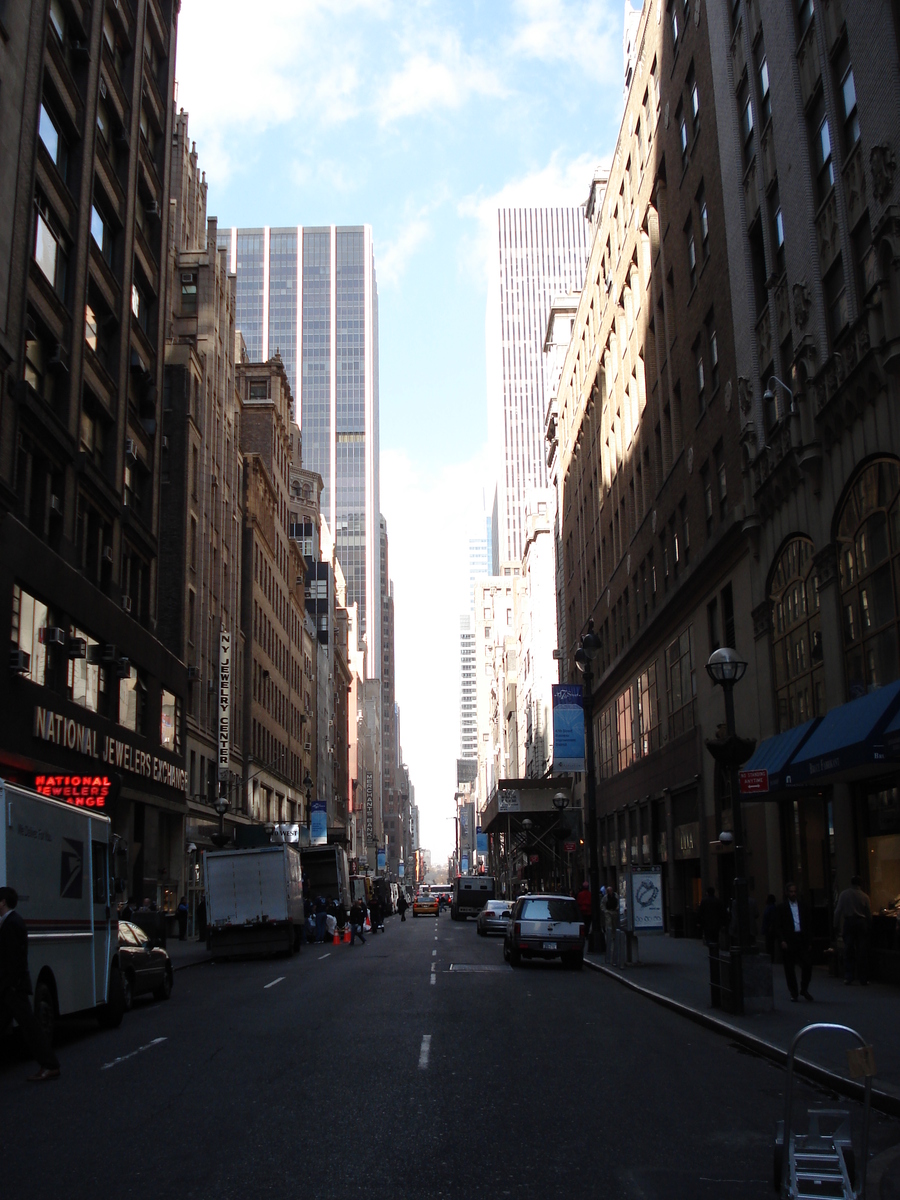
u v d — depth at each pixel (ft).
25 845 42.57
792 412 79.97
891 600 64.64
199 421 171.73
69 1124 30.32
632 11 162.71
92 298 115.85
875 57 65.21
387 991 67.46
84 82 109.40
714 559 103.60
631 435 153.58
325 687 343.05
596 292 182.80
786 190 83.10
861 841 70.33
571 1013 56.44
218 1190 23.57
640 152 143.54
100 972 51.37
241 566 210.59
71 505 104.27
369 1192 23.38
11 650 85.87
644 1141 28.19
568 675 222.48
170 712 145.07
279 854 108.88
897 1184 23.86
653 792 136.15
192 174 197.16
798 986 62.08
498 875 375.86
